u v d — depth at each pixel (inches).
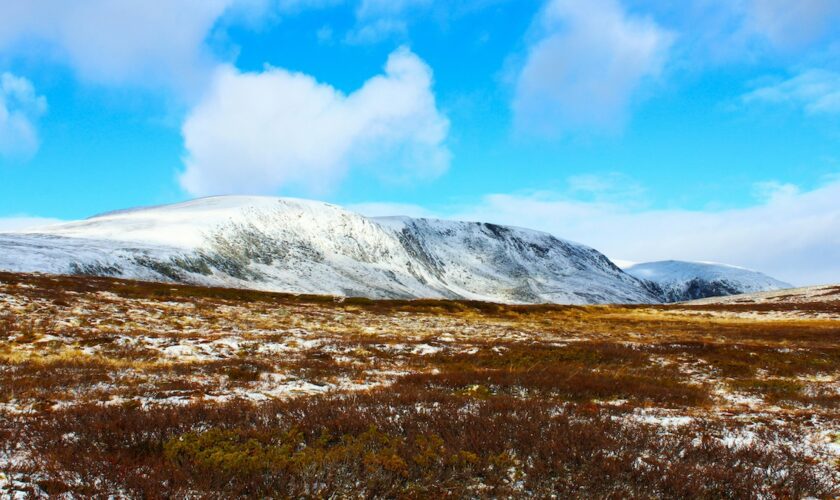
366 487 291.0
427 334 1425.9
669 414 518.0
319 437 373.1
